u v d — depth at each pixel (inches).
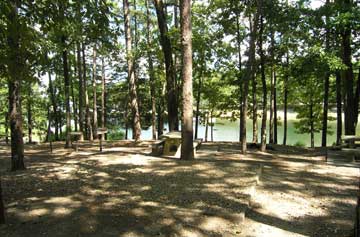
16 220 183.5
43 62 173.5
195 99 868.6
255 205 220.7
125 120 1091.3
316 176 310.0
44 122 1021.8
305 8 470.9
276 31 515.5
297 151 528.7
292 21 478.9
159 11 532.4
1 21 145.8
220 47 684.7
